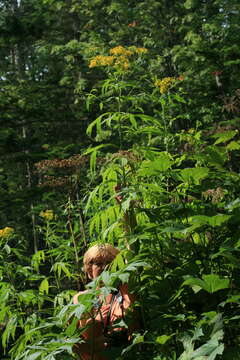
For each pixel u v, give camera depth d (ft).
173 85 13.61
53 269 13.60
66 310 8.76
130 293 9.66
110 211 10.44
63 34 68.23
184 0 58.95
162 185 11.51
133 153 10.66
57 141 64.49
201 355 7.82
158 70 49.49
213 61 49.14
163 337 8.76
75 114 60.44
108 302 9.95
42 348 8.42
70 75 63.41
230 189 11.09
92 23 61.31
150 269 9.96
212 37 53.62
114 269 9.69
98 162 17.74
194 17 52.54
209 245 9.98
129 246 9.82
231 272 9.83
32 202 52.11
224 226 9.72
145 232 9.59
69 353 8.97
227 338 9.14
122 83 12.05
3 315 12.89
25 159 57.93
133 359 9.21
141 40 58.34
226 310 9.32
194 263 9.48
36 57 81.46
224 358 8.24
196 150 12.70
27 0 77.92
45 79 70.54
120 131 11.21
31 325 11.73
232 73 48.24
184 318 8.97
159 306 9.37
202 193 10.55
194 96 46.88
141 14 56.49
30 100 62.39
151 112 39.96
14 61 80.59
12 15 64.08
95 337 9.55
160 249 10.16
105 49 53.72
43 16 64.34
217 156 10.43
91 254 10.36
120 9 56.03
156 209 9.81
